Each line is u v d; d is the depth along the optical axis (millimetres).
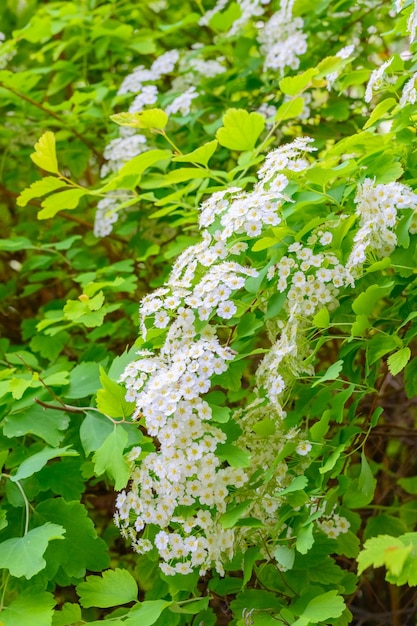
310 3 833
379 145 668
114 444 608
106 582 613
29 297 958
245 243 626
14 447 668
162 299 634
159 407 585
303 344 613
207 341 605
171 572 597
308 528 582
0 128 903
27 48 996
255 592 610
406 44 911
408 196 593
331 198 631
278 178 615
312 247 623
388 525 721
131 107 830
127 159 822
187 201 772
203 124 861
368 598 858
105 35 895
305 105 815
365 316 585
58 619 606
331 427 765
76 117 873
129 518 628
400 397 885
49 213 716
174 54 868
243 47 861
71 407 646
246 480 596
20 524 630
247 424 622
